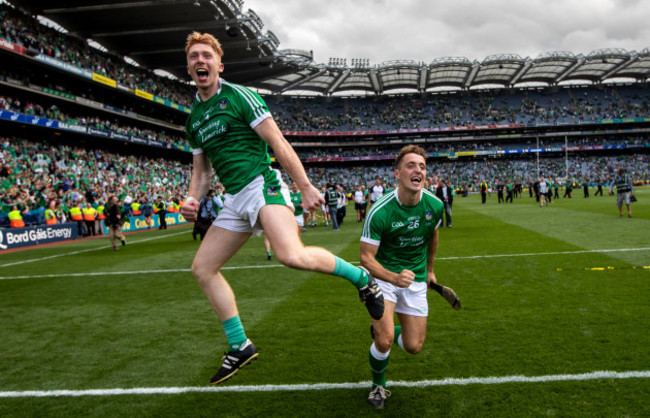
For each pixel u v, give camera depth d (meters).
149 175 36.31
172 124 43.00
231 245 2.69
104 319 5.50
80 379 3.64
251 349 2.67
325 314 5.32
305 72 55.75
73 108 32.97
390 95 67.69
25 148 26.45
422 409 2.94
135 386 3.47
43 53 27.72
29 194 20.03
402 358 3.81
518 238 11.48
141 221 23.44
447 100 66.75
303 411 2.99
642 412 2.77
